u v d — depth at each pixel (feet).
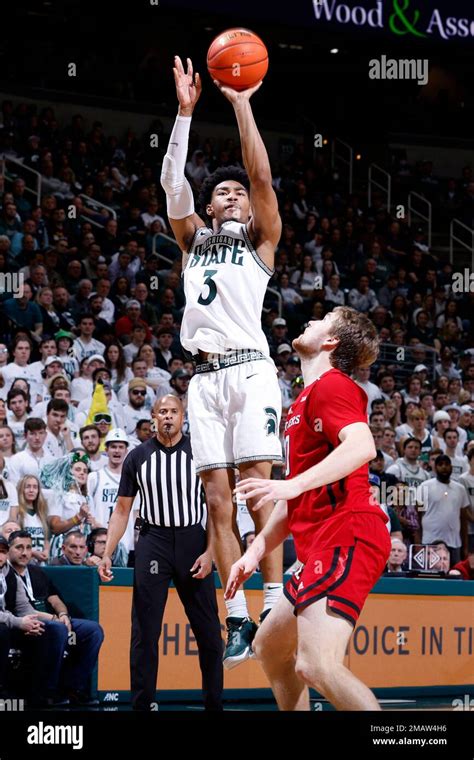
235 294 14.42
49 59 54.39
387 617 24.88
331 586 11.30
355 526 11.54
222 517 14.44
